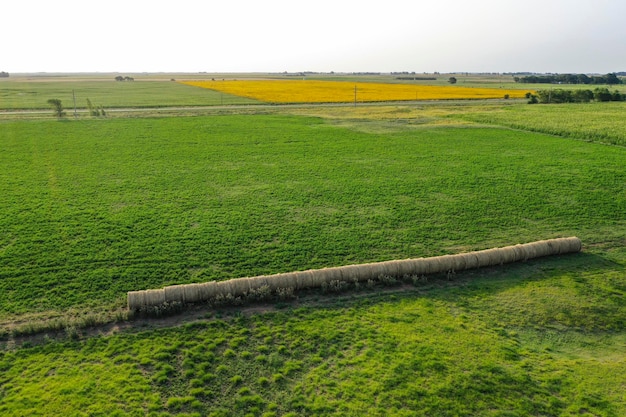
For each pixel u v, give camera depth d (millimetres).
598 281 20125
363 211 28328
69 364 14367
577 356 15195
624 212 28312
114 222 25656
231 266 21031
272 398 13047
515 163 40312
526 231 25547
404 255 22453
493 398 13039
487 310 17750
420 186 33469
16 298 18016
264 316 17141
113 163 38906
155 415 12289
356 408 12602
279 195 31156
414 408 12633
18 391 13133
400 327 16453
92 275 19875
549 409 12680
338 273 19328
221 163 39750
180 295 17656
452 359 14656
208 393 13156
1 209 27125
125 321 16812
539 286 19625
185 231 24750
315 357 14766
